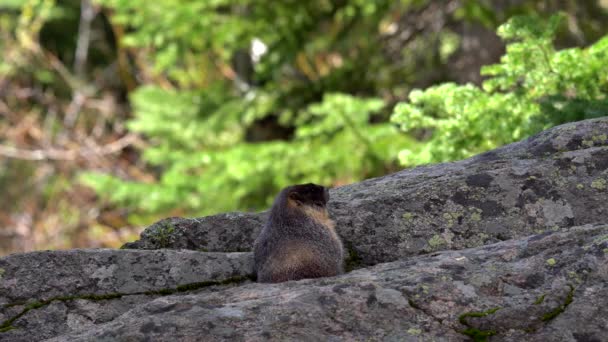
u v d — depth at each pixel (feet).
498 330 16.70
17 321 20.24
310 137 61.41
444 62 68.90
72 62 109.60
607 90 34.71
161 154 64.08
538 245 18.81
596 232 18.83
